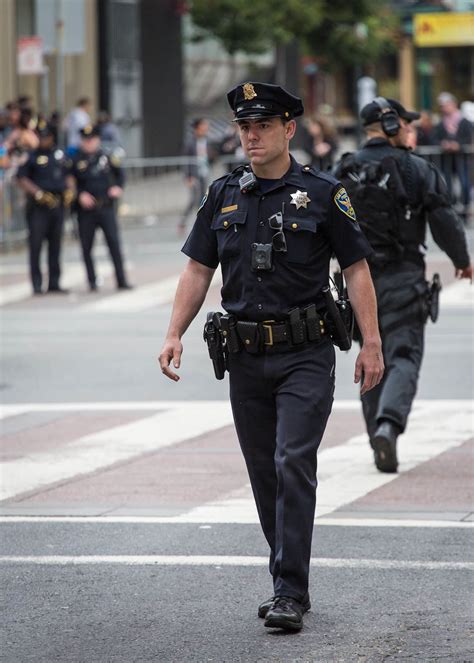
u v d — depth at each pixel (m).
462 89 98.12
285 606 12.23
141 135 75.50
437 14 87.94
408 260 18.20
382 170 17.97
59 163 38.12
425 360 27.11
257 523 16.06
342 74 98.31
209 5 75.12
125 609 13.05
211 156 61.69
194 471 18.73
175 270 42.41
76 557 14.82
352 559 14.51
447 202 17.98
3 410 23.20
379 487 17.56
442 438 20.36
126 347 29.52
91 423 22.03
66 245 50.47
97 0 72.38
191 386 25.03
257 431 12.75
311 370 12.47
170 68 78.44
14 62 66.75
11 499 17.42
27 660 11.72
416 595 13.30
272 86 12.26
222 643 12.04
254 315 12.51
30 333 31.70
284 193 12.50
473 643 11.95
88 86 71.75
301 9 75.56
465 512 16.39
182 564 14.48
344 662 11.52
